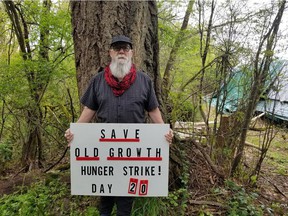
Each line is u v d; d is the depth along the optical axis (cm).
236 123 407
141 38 284
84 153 231
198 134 427
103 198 251
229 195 322
